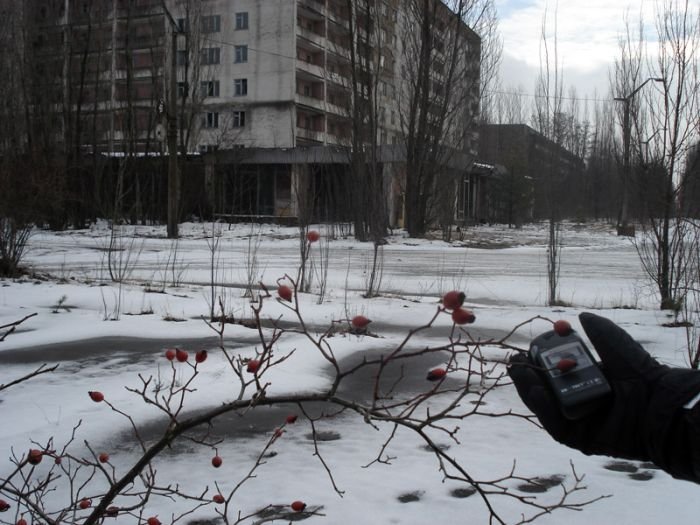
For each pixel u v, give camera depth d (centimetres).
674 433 120
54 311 936
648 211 1069
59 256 1978
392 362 689
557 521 325
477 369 650
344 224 2914
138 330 825
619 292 1348
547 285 1455
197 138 4569
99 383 571
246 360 230
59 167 1382
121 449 425
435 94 2938
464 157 3103
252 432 464
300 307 1032
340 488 365
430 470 391
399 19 3278
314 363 674
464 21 2942
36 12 3569
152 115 4159
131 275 1486
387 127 5650
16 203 1259
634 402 125
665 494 360
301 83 5828
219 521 323
